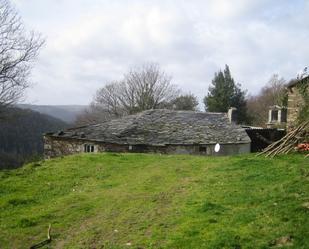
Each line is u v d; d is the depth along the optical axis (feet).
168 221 30.19
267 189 34.17
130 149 80.74
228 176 40.98
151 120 91.25
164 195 37.60
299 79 61.26
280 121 108.68
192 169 48.08
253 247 23.79
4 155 142.10
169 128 88.17
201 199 34.19
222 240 24.85
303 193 31.68
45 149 89.20
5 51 95.50
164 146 81.46
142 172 49.37
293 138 50.14
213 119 95.25
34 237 30.55
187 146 82.38
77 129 89.20
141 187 41.52
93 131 86.89
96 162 56.18
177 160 55.88
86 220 33.17
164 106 193.36
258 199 31.68
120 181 45.68
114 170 51.49
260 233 25.50
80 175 49.47
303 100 59.88
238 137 86.99
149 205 34.86
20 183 46.14
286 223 26.37
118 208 35.14
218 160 52.13
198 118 94.73
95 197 39.50
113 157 59.77
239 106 198.18
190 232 26.99
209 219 28.84
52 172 51.08
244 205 31.24
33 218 34.22
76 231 30.99
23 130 166.61
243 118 197.67
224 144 84.17
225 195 34.32
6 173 50.72
